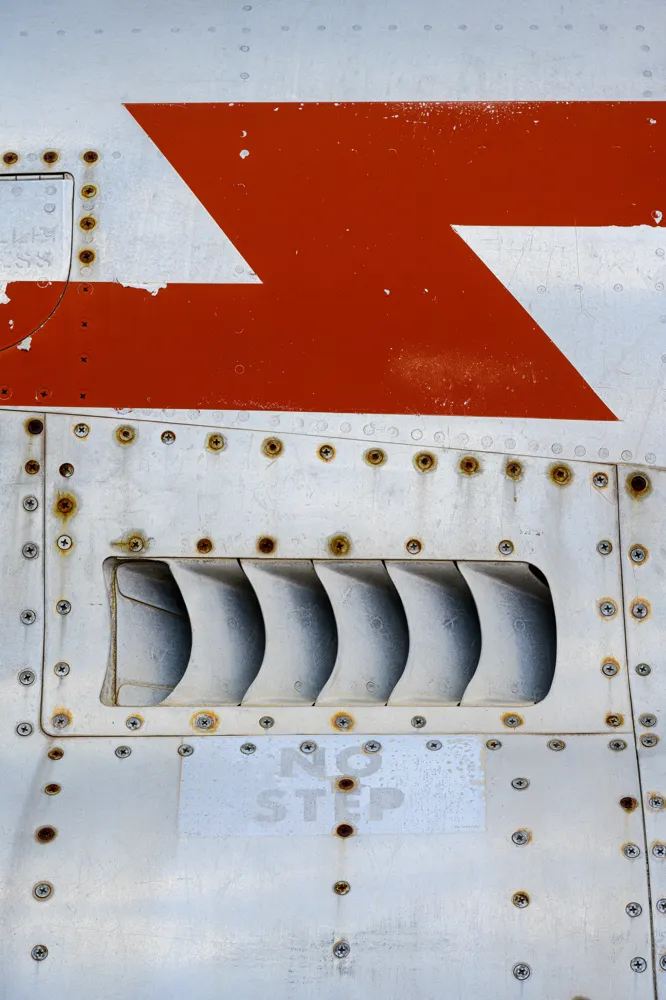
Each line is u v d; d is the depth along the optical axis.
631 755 2.71
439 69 3.06
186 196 2.96
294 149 2.98
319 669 2.84
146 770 2.70
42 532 2.81
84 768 2.70
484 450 2.82
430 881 2.59
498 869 2.60
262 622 2.88
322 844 2.62
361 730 2.74
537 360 2.86
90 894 2.58
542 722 2.75
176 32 3.14
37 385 2.87
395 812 2.65
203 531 2.80
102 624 2.79
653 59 3.11
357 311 2.87
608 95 3.05
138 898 2.58
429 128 3.00
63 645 2.78
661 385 2.87
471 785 2.68
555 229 2.94
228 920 2.56
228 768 2.69
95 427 2.84
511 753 2.71
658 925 2.58
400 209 2.93
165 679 2.86
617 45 3.12
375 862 2.61
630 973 2.54
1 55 3.13
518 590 2.86
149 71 3.08
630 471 2.83
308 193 2.95
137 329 2.88
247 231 2.93
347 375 2.84
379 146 2.98
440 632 2.85
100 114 3.04
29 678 2.76
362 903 2.57
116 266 2.93
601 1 3.18
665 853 2.63
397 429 2.82
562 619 2.78
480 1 3.17
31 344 2.89
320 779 2.68
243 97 3.04
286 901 2.57
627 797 2.67
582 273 2.91
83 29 3.15
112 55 3.11
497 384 2.85
